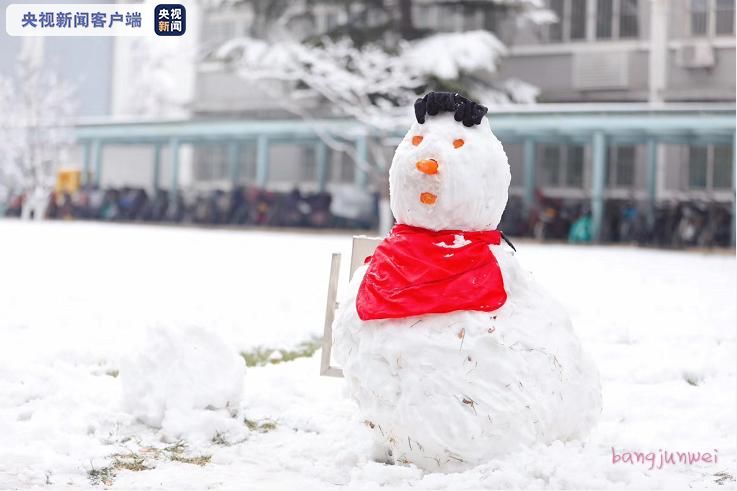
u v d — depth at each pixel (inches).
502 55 1263.5
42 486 160.6
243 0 1382.9
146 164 1839.3
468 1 1289.4
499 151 176.1
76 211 1491.1
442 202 170.7
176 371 205.8
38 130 1391.5
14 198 1526.8
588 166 1317.7
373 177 1365.7
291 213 1315.2
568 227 1169.4
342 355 174.6
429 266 166.9
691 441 199.6
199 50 1521.9
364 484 163.0
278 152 1589.6
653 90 1302.9
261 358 297.9
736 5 1261.1
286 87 1408.7
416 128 177.3
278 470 176.1
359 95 1187.9
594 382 173.6
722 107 1002.7
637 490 159.2
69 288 477.4
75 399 218.5
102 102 1927.9
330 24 1504.7
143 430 201.3
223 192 1400.1
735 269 687.7
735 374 276.5
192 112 1695.4
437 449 162.7
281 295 463.5
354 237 208.1
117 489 159.6
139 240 916.6
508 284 169.3
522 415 161.0
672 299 472.4
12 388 226.8
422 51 1185.4
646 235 1071.6
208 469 174.9
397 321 165.8
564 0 1378.0
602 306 436.1
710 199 1083.3
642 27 1336.1
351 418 212.4
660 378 268.2
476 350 160.9
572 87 1378.0
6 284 486.9
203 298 446.9
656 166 1163.9
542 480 158.4
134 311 392.8
